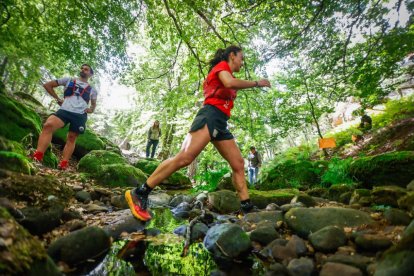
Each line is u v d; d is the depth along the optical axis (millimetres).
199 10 6543
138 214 2498
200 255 1979
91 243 1862
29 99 9531
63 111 4625
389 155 3883
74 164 6688
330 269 1512
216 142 2711
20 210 2051
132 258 1893
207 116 2445
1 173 2436
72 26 7430
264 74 6762
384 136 9906
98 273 1637
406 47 5023
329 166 4535
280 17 5926
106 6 6992
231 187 4883
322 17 5449
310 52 6086
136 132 15773
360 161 4219
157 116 14344
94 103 5102
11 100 5793
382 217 2250
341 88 6910
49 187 2768
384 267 1247
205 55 7824
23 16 6215
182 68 8898
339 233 1868
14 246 1144
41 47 7844
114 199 3535
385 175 3797
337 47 5805
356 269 1463
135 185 5051
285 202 3645
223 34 7449
